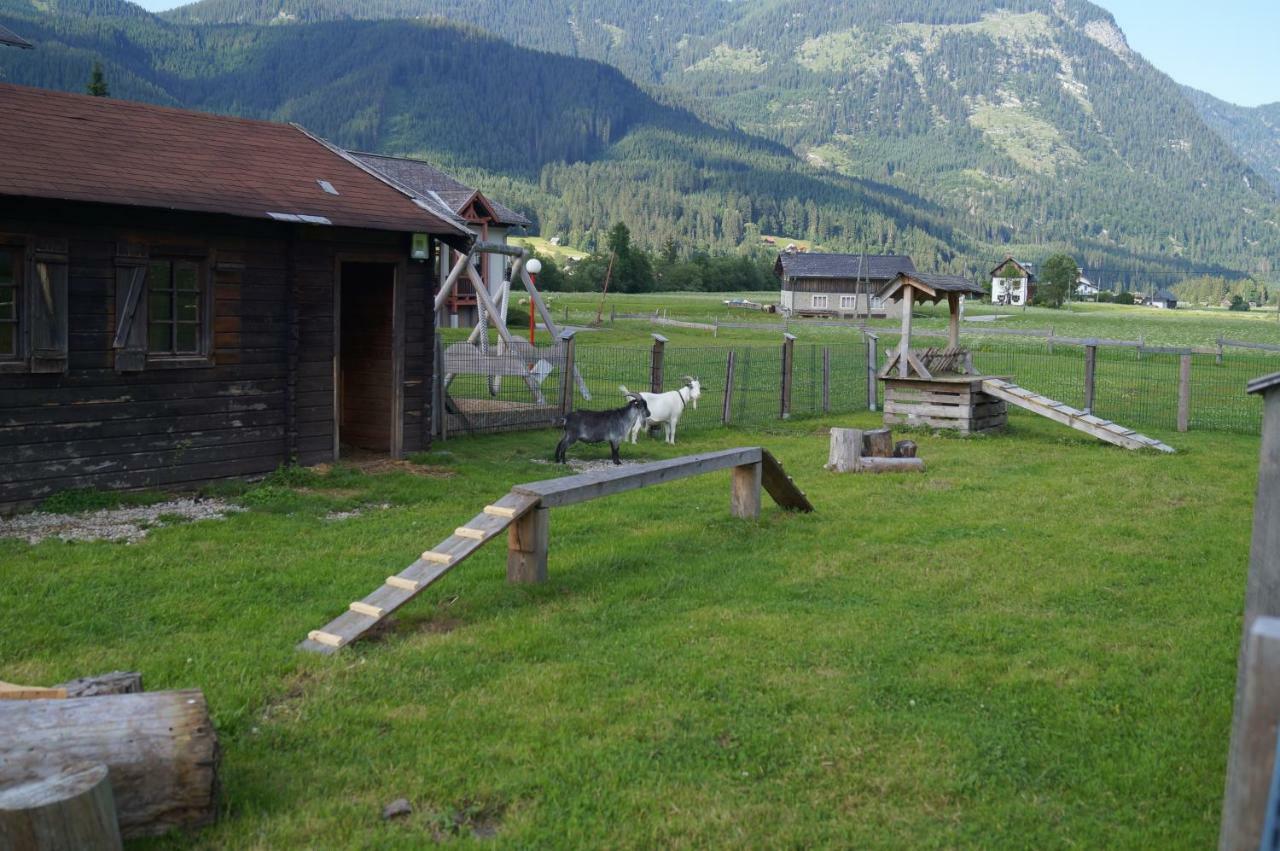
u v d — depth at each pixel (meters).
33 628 8.01
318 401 15.35
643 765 5.89
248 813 5.24
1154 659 7.81
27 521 11.60
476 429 19.62
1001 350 43.09
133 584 9.23
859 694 6.98
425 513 12.59
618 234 106.06
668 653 7.72
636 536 11.61
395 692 6.90
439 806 5.43
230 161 15.19
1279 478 5.46
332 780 5.66
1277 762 3.30
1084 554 11.07
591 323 53.50
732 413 24.09
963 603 9.24
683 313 70.88
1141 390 30.30
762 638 8.11
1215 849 5.09
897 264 99.38
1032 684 7.26
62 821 4.20
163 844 4.91
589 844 5.08
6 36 15.61
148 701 5.03
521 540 9.45
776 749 6.14
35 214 11.89
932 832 5.25
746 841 5.15
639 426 19.34
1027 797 5.64
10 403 11.84
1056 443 20.42
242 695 6.68
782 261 101.69
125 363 12.80
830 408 25.31
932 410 21.78
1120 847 5.14
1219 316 113.56
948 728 6.46
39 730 4.74
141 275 12.91
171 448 13.45
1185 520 12.91
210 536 11.09
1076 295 153.38
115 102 15.31
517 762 5.91
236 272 14.05
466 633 8.10
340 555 10.48
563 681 7.12
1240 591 9.70
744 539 11.52
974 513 13.20
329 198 15.45
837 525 12.34
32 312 11.91
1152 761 6.05
